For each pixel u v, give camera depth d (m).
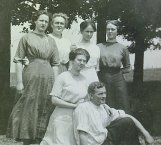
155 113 6.75
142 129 4.55
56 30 5.56
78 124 4.49
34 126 5.24
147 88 6.82
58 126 4.68
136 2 6.92
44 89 5.27
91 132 4.52
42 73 5.24
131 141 4.59
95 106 4.59
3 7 7.10
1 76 6.98
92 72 5.49
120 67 5.86
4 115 6.81
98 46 5.84
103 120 4.59
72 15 7.03
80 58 4.75
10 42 7.14
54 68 5.41
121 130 4.57
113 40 5.88
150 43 7.09
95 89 4.55
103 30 6.91
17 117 5.29
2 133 6.61
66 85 4.72
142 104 6.77
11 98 6.90
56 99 4.70
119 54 5.81
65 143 4.62
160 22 6.96
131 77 7.03
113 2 6.95
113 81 5.80
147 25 7.04
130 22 6.98
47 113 5.29
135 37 7.06
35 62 5.25
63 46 5.54
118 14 6.99
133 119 4.60
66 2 7.01
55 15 5.57
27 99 5.24
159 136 6.52
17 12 7.05
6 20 7.12
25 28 7.18
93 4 6.93
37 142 5.32
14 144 6.11
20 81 5.30
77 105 4.64
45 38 5.37
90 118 4.52
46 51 5.28
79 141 4.57
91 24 5.55
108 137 4.56
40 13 5.38
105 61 5.77
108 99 5.79
